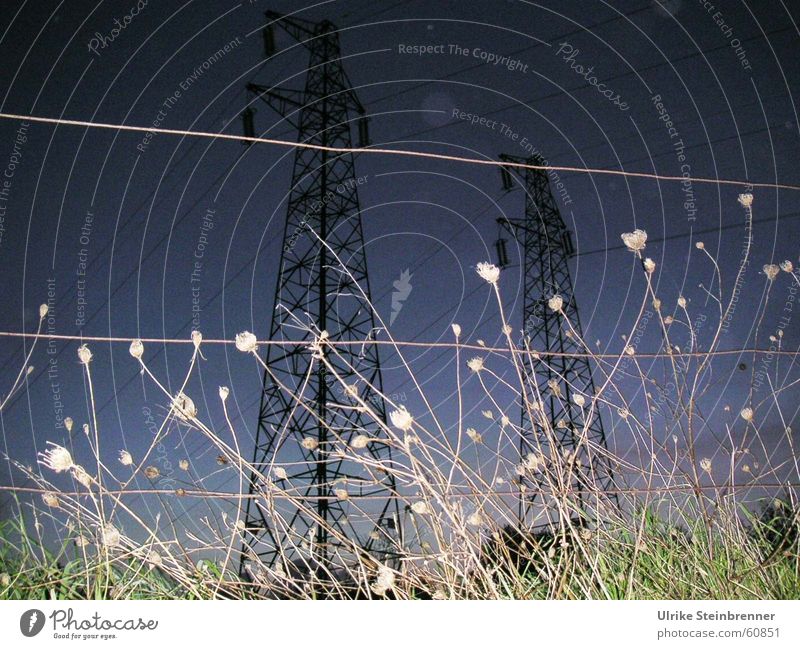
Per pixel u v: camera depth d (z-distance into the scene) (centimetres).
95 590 236
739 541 285
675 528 302
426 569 239
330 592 242
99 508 202
